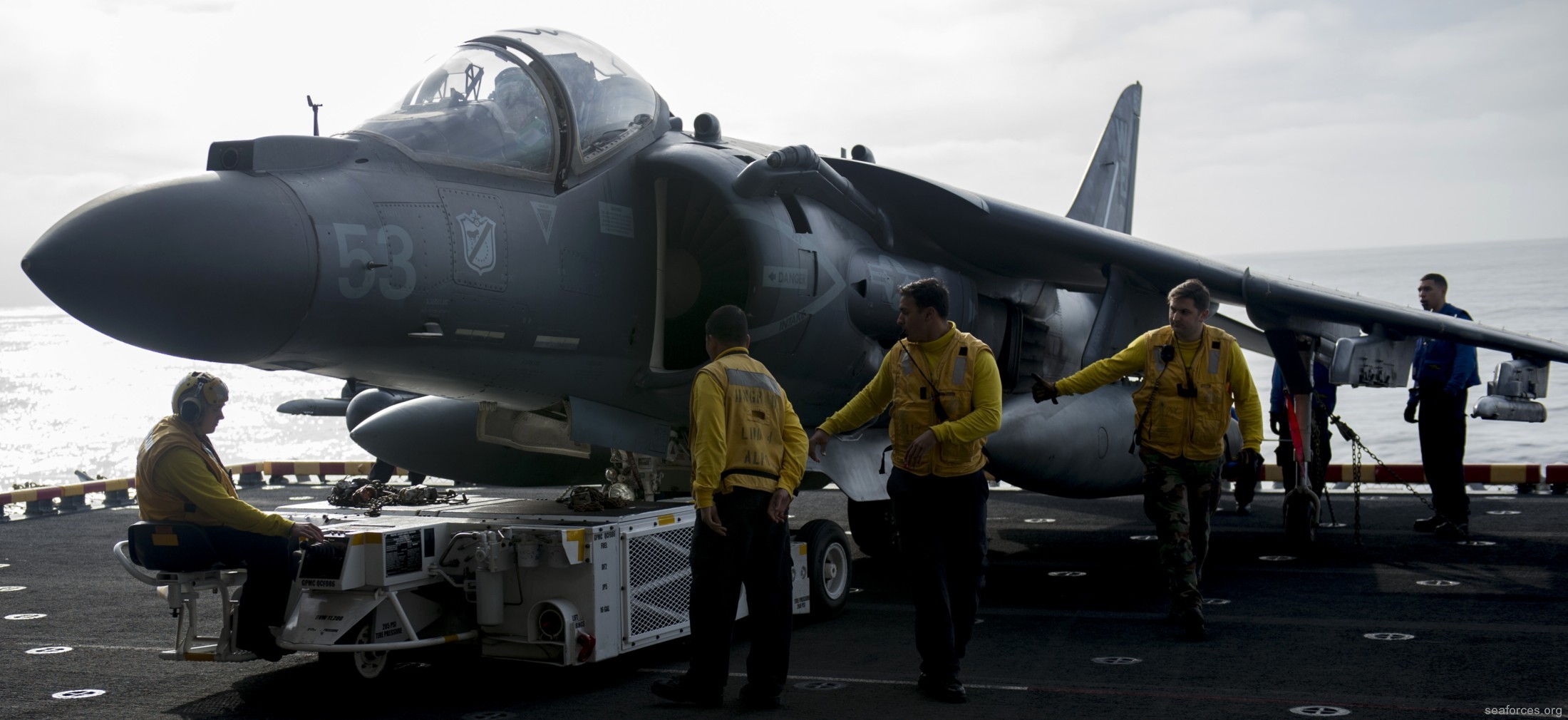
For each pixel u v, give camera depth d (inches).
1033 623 243.9
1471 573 291.3
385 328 207.0
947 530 185.5
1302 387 331.3
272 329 191.3
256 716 183.3
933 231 315.3
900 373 187.0
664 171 254.2
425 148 222.2
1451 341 327.3
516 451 315.3
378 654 203.2
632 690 195.0
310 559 191.9
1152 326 366.3
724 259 265.6
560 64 250.2
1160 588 284.0
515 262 225.9
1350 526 386.9
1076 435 315.6
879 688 191.8
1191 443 223.0
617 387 257.6
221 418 198.7
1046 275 349.4
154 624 260.5
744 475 175.8
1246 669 199.0
